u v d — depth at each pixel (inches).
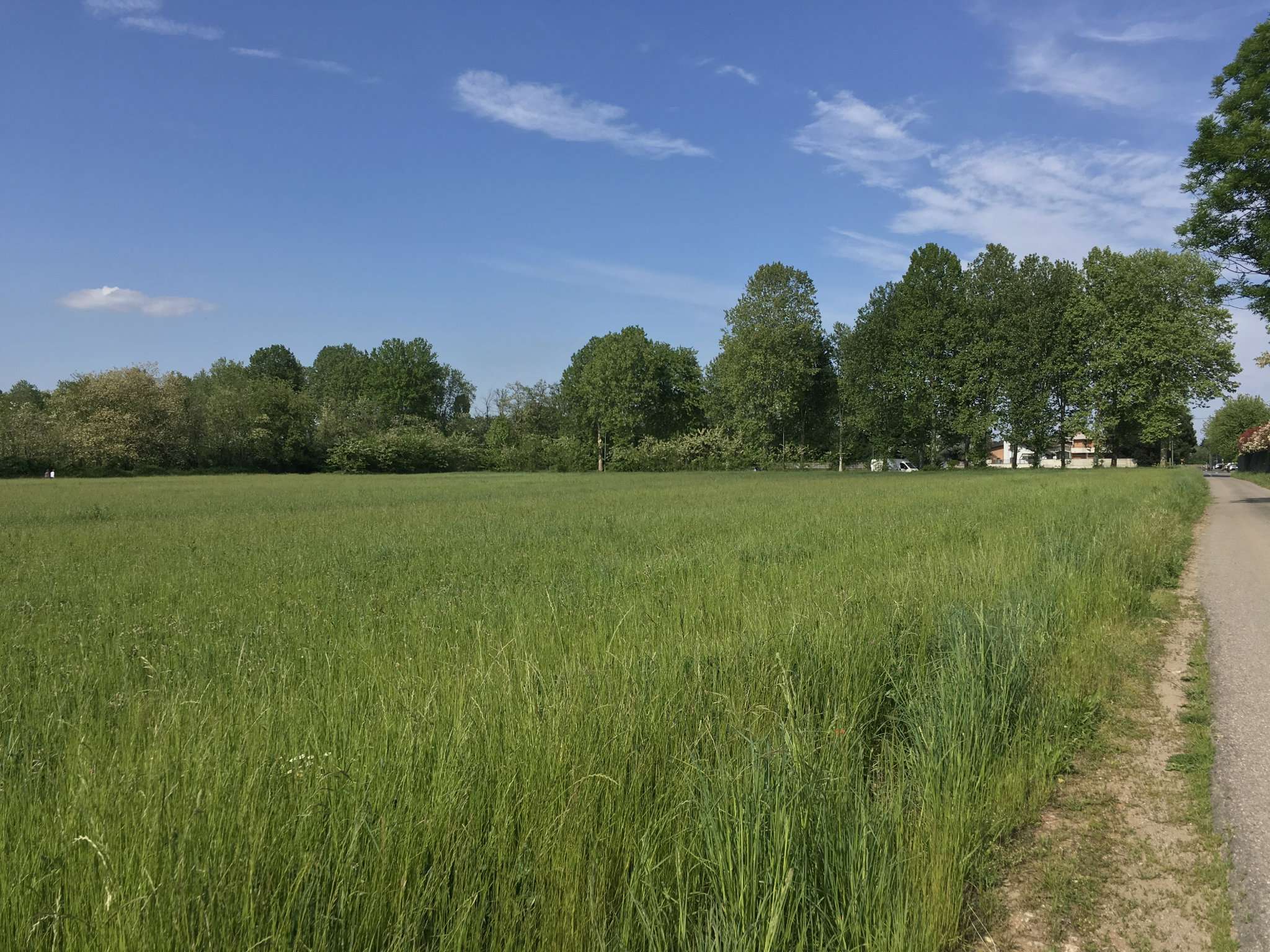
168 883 94.3
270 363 4923.7
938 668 217.0
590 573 392.5
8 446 2598.4
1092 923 130.6
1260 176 935.7
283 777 119.6
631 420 3393.2
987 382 2738.7
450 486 1766.7
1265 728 215.9
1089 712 222.4
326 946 94.2
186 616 313.3
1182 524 750.5
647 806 134.0
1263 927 126.0
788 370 3002.0
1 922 93.7
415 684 180.4
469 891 105.3
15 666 236.7
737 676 190.9
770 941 101.7
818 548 483.2
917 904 118.8
